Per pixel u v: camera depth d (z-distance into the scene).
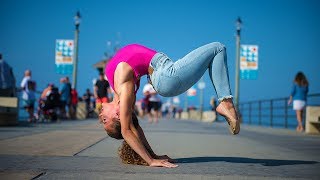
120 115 4.43
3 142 7.02
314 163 5.20
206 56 4.51
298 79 15.11
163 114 56.75
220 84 4.56
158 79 4.50
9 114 12.60
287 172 4.32
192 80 4.54
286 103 17.66
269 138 10.48
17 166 4.25
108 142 7.36
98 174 3.86
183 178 3.76
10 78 13.65
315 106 13.72
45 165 4.36
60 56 23.48
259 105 21.53
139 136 4.61
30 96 15.82
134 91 4.56
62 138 8.09
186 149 6.72
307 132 13.66
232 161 5.19
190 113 43.94
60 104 17.77
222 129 14.60
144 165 4.52
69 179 3.60
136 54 4.50
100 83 14.79
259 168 4.57
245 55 24.58
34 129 11.01
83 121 18.81
